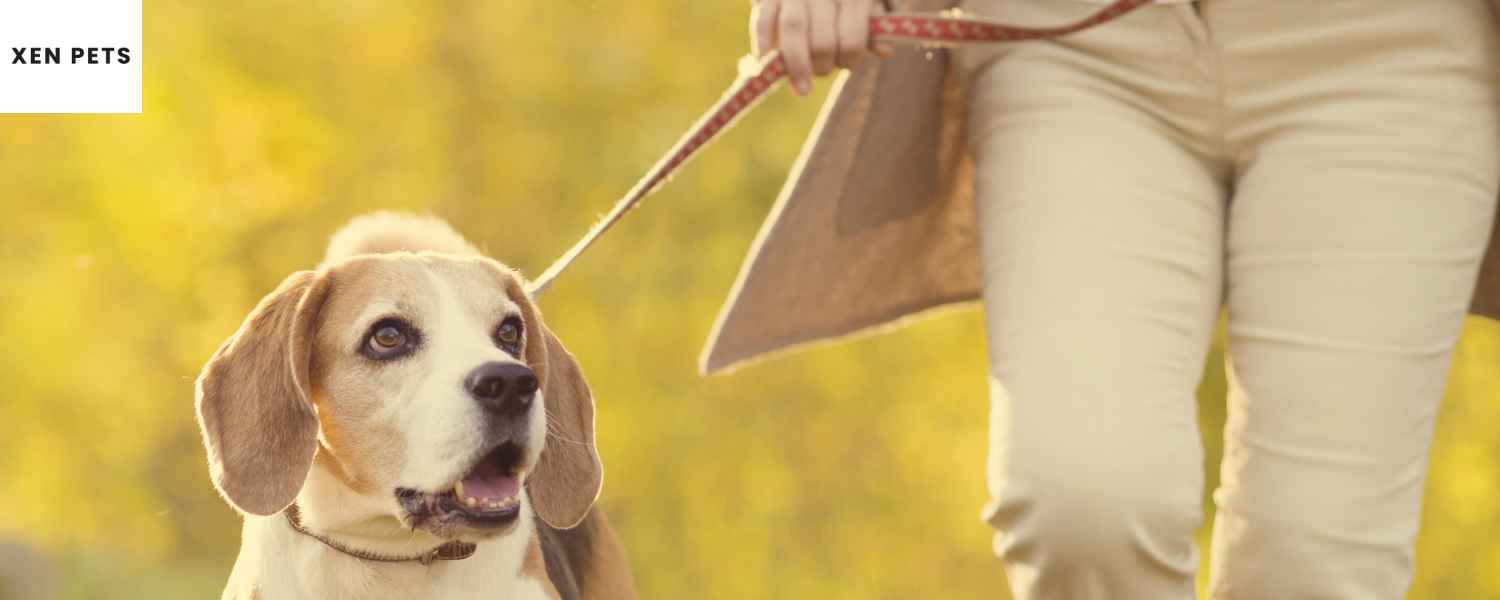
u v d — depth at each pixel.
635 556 9.53
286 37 9.98
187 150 10.34
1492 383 9.16
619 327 9.51
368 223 3.53
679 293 9.30
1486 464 9.19
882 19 3.39
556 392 3.44
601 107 9.69
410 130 9.84
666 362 9.53
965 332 9.83
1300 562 3.07
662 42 9.65
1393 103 3.07
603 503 9.61
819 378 9.73
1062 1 3.33
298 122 10.09
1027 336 3.09
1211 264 3.22
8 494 11.83
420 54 9.86
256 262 10.59
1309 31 3.09
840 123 3.83
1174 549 3.00
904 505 9.92
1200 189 3.22
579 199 9.71
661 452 9.48
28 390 11.49
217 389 3.17
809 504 9.74
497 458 3.02
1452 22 3.08
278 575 3.21
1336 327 3.07
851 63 3.43
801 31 3.41
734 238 9.23
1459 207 3.10
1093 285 3.09
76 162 10.77
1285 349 3.11
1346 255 3.08
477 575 3.21
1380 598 3.09
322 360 3.14
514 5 9.73
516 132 9.73
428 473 2.98
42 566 9.38
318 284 3.16
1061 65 3.26
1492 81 3.15
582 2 9.67
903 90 3.84
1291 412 3.09
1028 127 3.26
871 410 9.77
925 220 4.12
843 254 4.08
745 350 4.12
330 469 3.15
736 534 9.59
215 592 10.19
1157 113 3.21
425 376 3.04
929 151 4.01
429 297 3.15
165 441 12.07
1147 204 3.16
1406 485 3.12
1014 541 3.05
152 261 10.88
